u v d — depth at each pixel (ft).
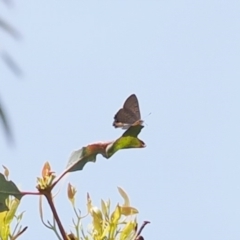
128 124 8.52
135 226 8.68
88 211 8.67
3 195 8.54
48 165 8.56
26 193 8.55
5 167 8.60
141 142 8.54
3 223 8.63
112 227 8.67
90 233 8.67
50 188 8.54
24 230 8.63
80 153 8.56
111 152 8.56
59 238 8.55
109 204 8.69
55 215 8.55
